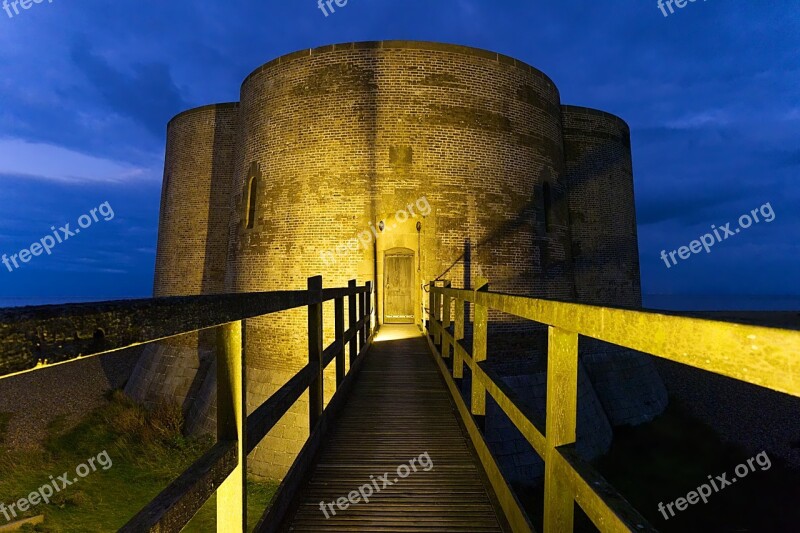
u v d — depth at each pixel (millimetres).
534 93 10977
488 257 10031
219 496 1514
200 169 14188
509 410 2166
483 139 10172
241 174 11492
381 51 10008
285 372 9773
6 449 9883
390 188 9820
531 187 10688
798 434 11898
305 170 10086
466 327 9742
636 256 14453
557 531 1514
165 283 14688
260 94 10938
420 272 9719
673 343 910
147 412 11617
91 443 10250
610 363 12195
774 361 665
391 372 6070
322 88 10133
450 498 2787
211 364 11750
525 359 10047
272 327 10000
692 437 11180
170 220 14766
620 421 11578
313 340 3383
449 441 3740
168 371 12680
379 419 4285
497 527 2469
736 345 739
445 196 9883
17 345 683
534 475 8688
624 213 13906
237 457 1513
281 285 10133
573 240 12922
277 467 8531
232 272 11461
